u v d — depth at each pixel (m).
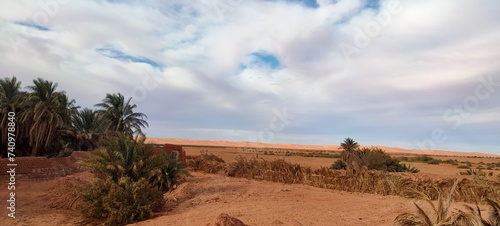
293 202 12.86
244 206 12.05
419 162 60.69
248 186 18.00
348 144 43.47
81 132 38.22
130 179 14.93
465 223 5.78
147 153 17.02
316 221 9.20
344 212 10.57
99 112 41.16
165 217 11.80
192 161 31.41
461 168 44.22
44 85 32.56
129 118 42.12
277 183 20.92
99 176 15.47
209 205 13.45
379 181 16.61
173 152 24.70
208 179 21.75
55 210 15.61
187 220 10.49
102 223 12.92
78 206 15.51
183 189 17.06
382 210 10.55
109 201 13.06
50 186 20.94
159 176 17.83
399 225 6.44
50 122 31.91
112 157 15.65
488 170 41.06
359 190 17.27
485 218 6.62
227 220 7.85
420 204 9.61
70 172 26.92
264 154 83.94
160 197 14.26
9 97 31.69
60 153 32.25
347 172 18.91
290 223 8.95
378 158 31.25
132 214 12.70
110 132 38.56
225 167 26.88
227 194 15.51
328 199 13.85
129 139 16.61
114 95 42.25
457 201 12.24
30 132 30.50
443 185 13.65
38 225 12.82
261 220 9.39
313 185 19.70
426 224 6.07
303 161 54.38
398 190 15.60
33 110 30.89
